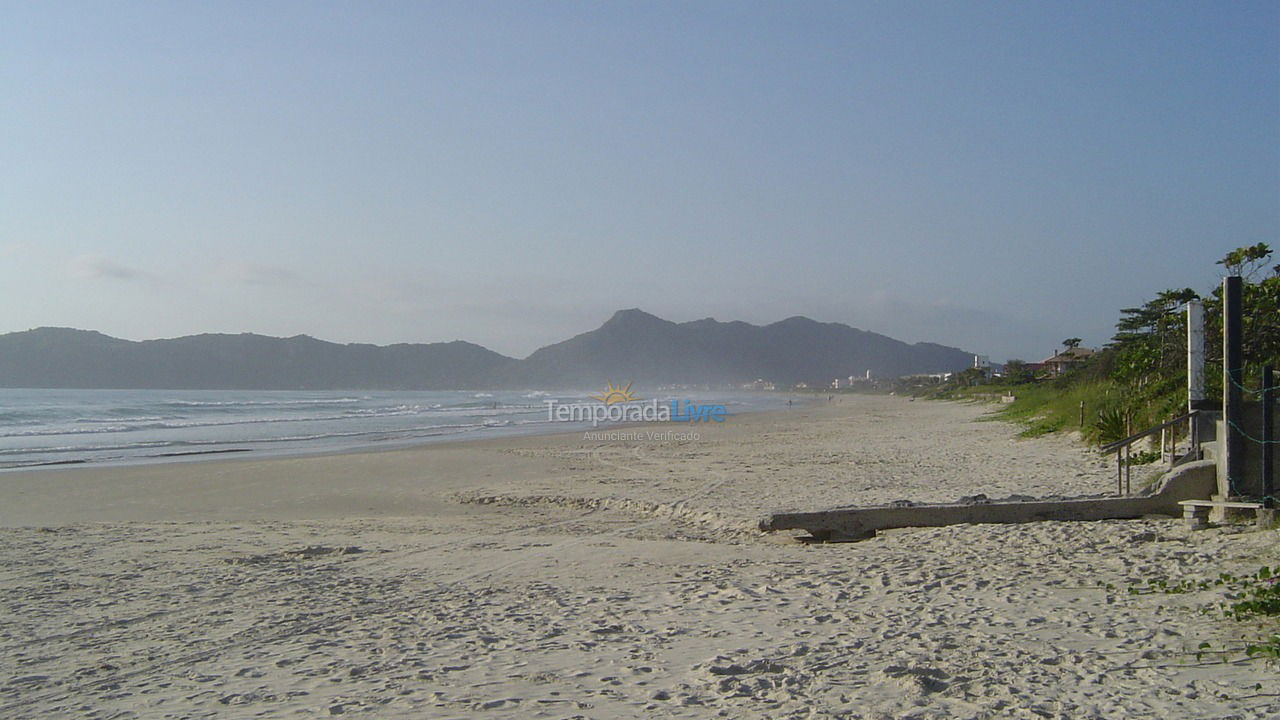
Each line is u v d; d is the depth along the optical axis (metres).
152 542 11.91
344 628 7.11
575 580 8.96
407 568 9.80
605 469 21.72
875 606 7.30
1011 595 7.41
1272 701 4.54
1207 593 6.89
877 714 4.64
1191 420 11.35
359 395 160.00
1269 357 15.27
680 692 5.18
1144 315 35.00
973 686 5.07
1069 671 5.28
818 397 145.75
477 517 14.84
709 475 19.77
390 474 21.05
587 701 5.07
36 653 6.49
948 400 93.06
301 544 11.66
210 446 30.67
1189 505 9.77
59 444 31.56
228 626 7.22
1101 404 22.94
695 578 8.88
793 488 16.89
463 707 5.01
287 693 5.40
